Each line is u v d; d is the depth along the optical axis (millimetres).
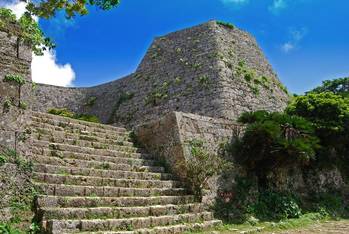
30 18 8492
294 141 12727
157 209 8930
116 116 25375
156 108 22906
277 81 26031
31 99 8398
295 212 12625
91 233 7074
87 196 8328
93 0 8547
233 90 21000
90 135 11820
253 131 12680
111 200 8453
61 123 11742
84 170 9227
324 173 16453
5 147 7637
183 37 25828
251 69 23984
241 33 26219
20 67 8328
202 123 12516
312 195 15305
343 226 11445
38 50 8781
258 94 22484
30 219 7234
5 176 7418
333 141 16609
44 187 7836
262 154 12719
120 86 27953
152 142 12336
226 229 9500
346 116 16719
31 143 8625
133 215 8414
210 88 21031
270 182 13578
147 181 10039
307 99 17562
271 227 10461
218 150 12555
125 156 11281
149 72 25828
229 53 23359
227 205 11352
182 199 10078
